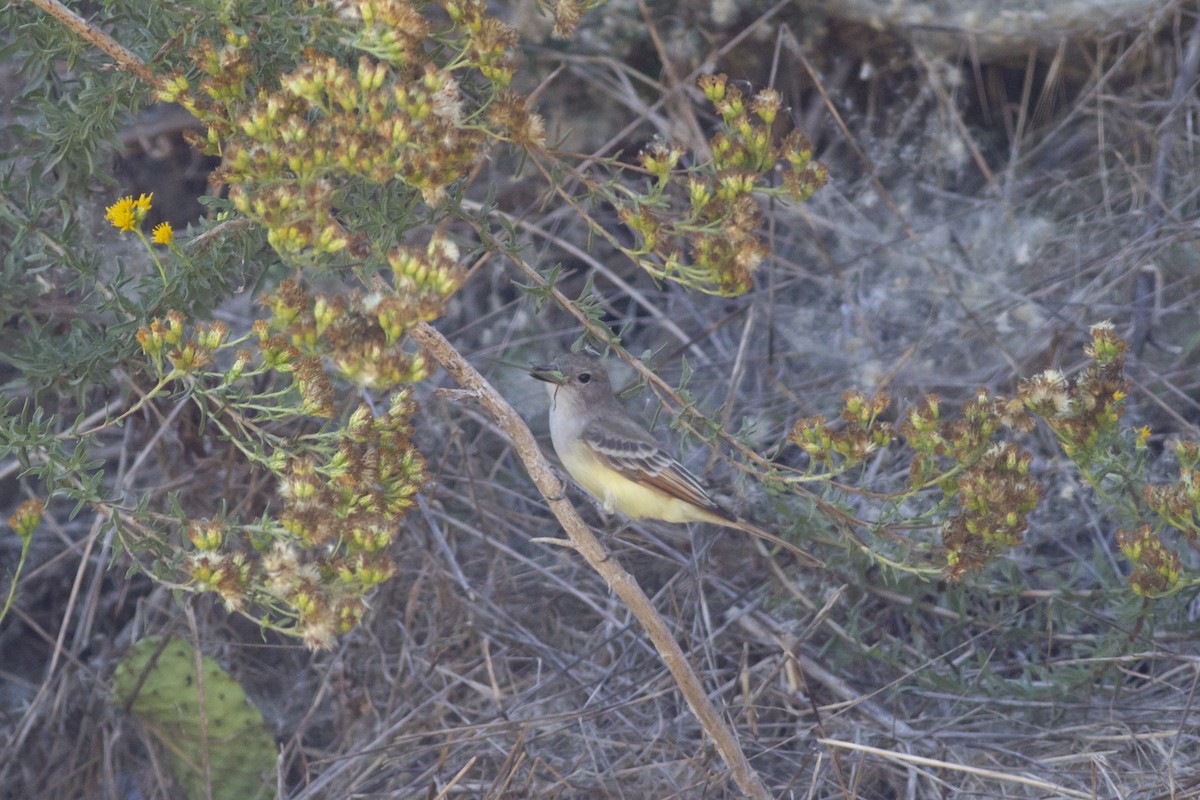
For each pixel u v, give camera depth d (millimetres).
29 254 9812
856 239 14805
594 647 11688
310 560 9117
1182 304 13008
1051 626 10953
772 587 11922
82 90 8734
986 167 14859
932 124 14883
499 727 10336
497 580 12445
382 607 12070
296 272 8570
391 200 8320
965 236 14680
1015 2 14547
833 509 8836
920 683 11039
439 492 12508
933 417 8336
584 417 10492
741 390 14023
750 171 8078
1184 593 10172
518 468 13570
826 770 10133
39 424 7801
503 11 14594
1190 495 8555
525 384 14305
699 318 14594
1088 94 14648
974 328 13773
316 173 7145
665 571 12508
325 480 8219
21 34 8523
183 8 8109
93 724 11461
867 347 13961
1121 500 9961
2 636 12625
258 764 11102
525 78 14547
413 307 6746
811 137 14969
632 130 14750
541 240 14812
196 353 7449
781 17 14758
